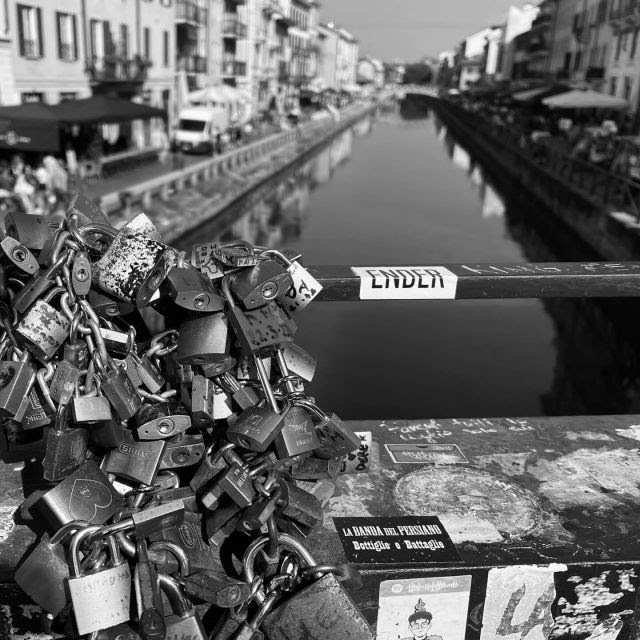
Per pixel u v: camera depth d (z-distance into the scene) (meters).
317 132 64.12
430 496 1.65
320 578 1.27
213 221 27.48
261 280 1.30
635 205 21.56
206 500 1.31
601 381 14.70
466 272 1.83
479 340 16.25
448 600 1.42
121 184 25.56
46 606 1.21
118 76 33.72
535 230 31.44
